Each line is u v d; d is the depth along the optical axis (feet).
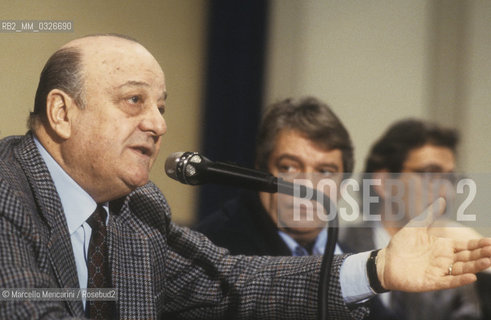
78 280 8.50
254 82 17.52
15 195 7.80
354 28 19.26
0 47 13.30
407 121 16.10
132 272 9.14
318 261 9.80
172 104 16.61
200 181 8.09
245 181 8.14
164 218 9.85
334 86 19.06
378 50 19.52
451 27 20.03
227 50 17.29
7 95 13.25
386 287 8.98
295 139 13.07
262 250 12.98
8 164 8.33
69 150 8.43
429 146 15.70
